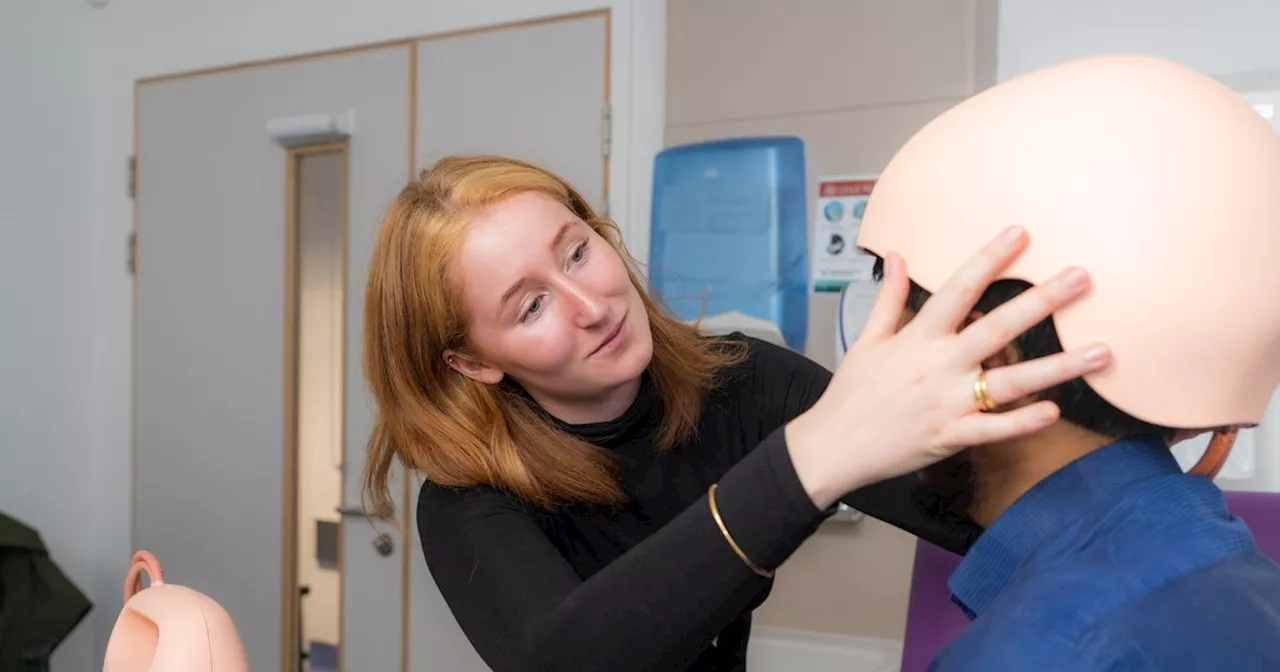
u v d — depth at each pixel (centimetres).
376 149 214
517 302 87
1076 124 50
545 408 99
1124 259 48
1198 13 148
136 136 246
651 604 61
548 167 194
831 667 169
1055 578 51
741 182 175
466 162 92
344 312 219
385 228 94
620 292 91
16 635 200
